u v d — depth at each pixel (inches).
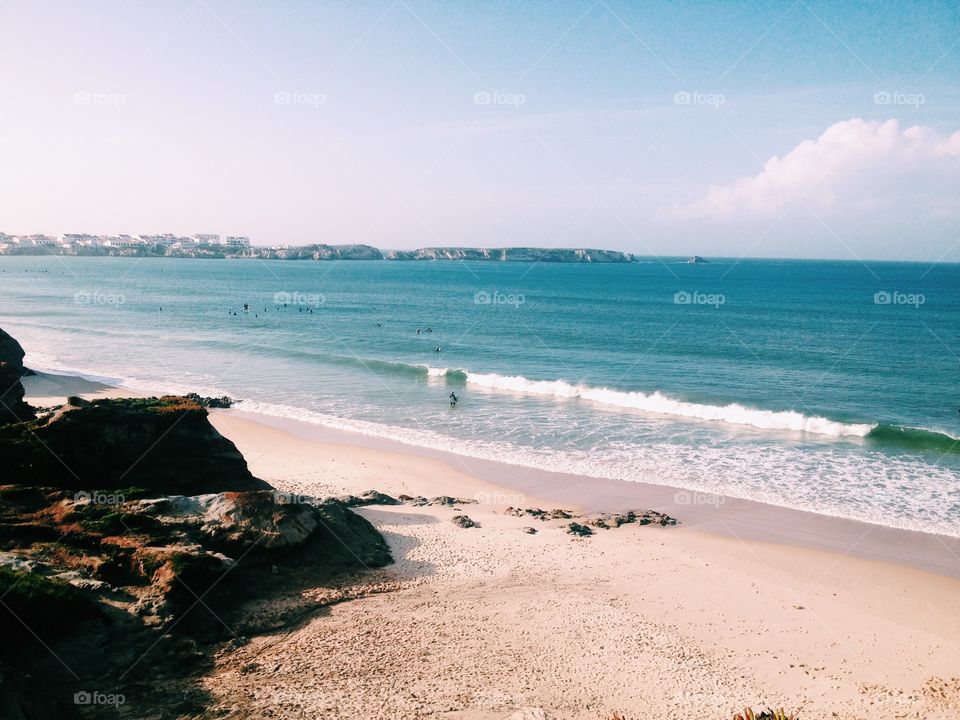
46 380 2171.5
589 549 1002.7
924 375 2498.8
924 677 697.6
